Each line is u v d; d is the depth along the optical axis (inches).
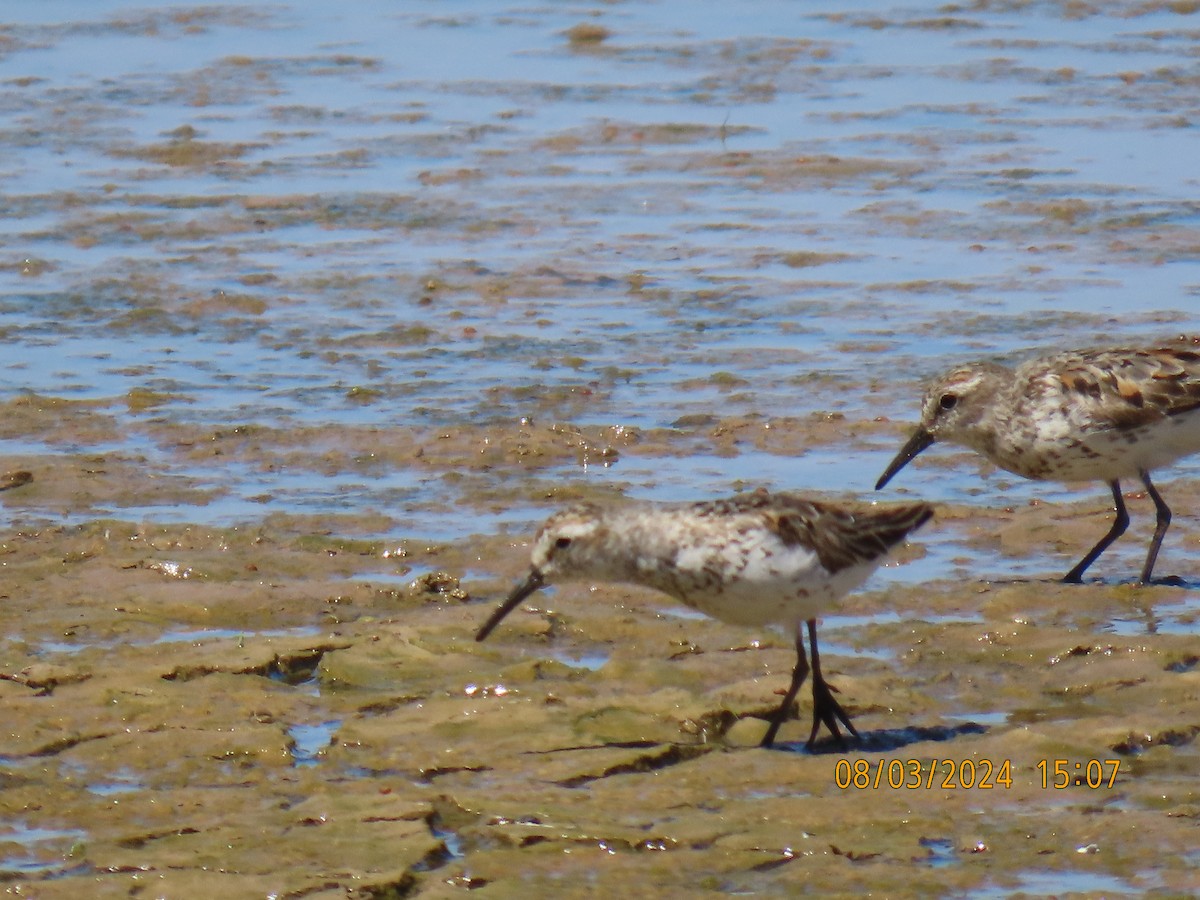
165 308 848.9
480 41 1384.1
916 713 469.4
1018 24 1393.9
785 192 1015.0
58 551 580.7
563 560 453.1
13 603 539.2
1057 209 965.2
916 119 1151.0
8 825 406.9
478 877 381.1
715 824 402.0
